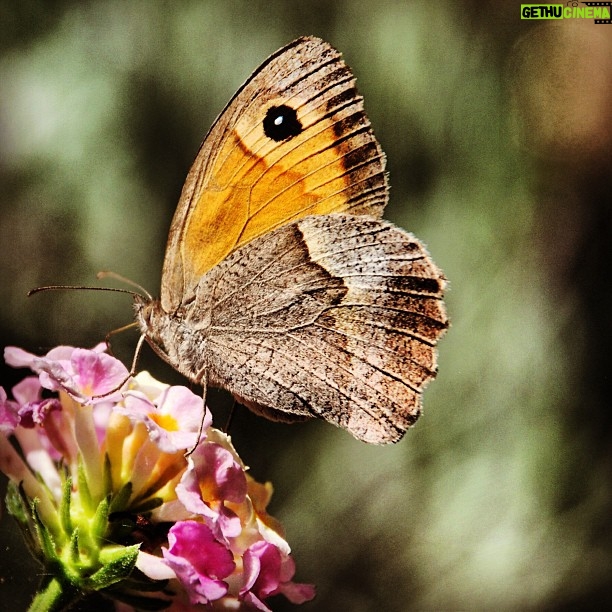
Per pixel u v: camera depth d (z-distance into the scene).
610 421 0.51
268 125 0.45
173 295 0.45
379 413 0.45
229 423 0.46
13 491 0.44
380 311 0.45
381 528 0.51
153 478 0.44
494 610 0.50
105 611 0.44
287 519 0.51
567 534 0.51
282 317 0.45
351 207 0.46
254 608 0.44
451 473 0.51
